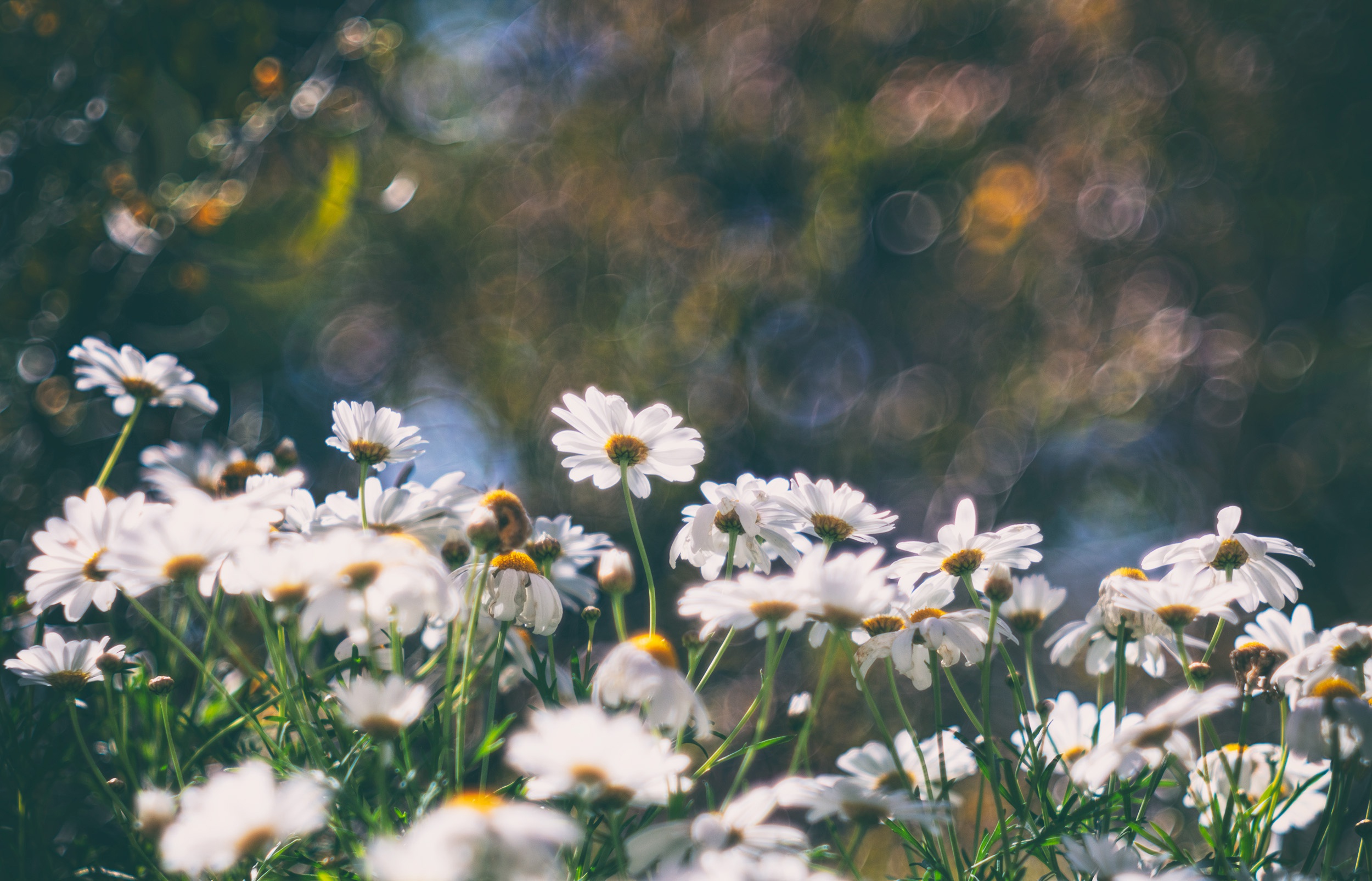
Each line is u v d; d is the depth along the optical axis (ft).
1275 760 3.12
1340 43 9.05
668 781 2.86
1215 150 9.38
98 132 4.11
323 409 7.90
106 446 4.00
